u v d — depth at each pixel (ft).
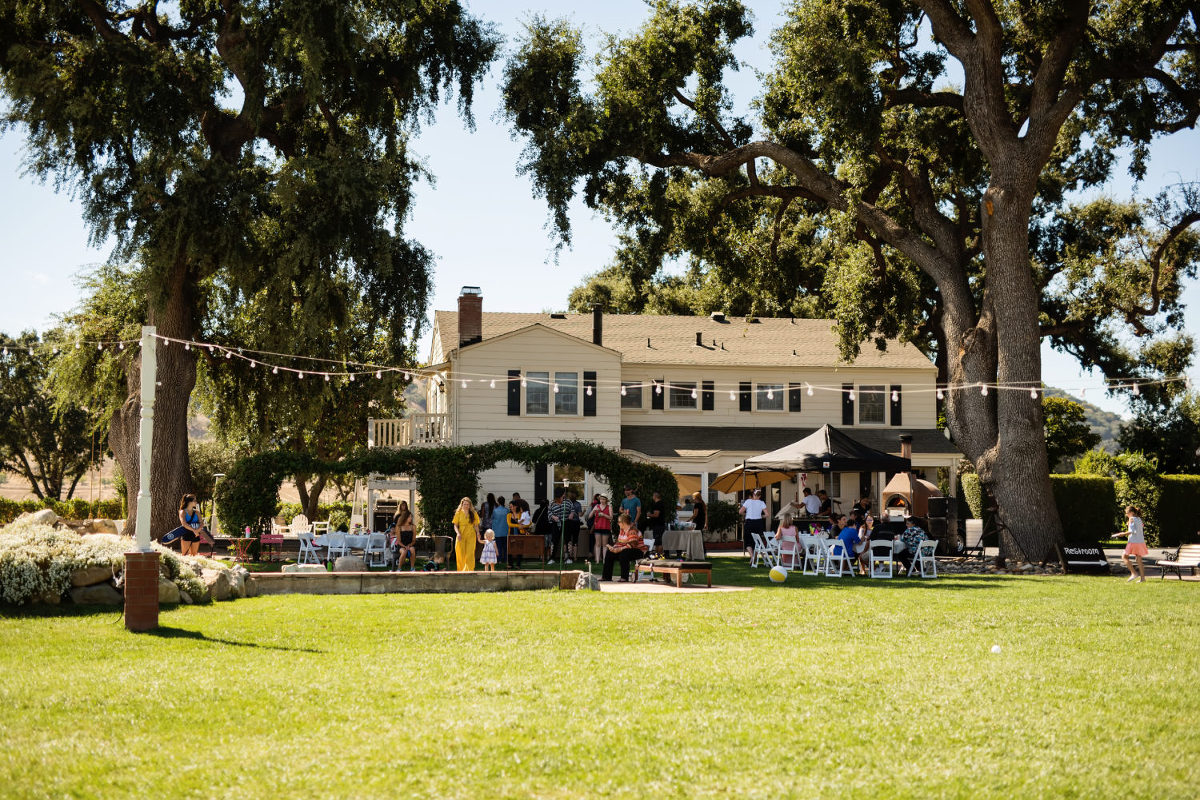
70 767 23.02
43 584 45.03
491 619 45.65
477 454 96.12
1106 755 24.67
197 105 95.61
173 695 29.27
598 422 122.93
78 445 240.73
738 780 22.61
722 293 185.68
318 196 92.68
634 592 58.80
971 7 89.45
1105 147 116.26
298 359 108.06
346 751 24.34
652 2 105.09
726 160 104.58
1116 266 135.03
